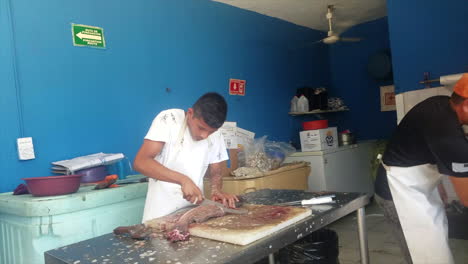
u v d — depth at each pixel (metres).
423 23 3.51
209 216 1.51
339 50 5.59
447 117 1.56
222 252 1.17
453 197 3.37
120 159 2.71
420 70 3.55
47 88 2.58
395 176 1.86
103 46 2.90
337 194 1.93
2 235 2.16
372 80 5.30
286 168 3.62
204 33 3.75
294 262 2.07
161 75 3.31
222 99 1.63
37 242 1.94
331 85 5.67
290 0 4.10
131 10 3.12
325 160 4.09
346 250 3.22
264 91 4.45
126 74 3.05
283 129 4.70
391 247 3.20
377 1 4.39
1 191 2.35
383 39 5.14
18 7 2.46
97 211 2.15
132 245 1.32
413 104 3.57
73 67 2.72
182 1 3.55
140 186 2.38
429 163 1.77
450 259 1.81
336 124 5.55
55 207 1.94
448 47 3.38
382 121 5.25
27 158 2.44
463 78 1.52
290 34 4.93
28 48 2.50
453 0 3.33
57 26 2.65
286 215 1.48
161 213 1.86
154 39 3.28
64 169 2.46
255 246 1.21
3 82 2.38
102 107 2.88
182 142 1.81
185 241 1.32
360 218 1.88
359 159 4.71
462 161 1.55
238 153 3.76
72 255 1.25
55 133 2.60
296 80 4.99
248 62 4.25
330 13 4.46
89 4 2.83
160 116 1.81
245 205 1.75
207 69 3.75
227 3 4.01
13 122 2.41
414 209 1.82
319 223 1.51
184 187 1.58
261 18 4.47
